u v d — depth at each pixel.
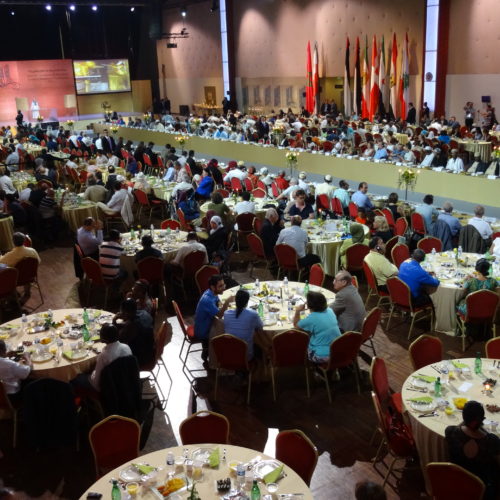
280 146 18.70
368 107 24.75
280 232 9.73
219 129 21.92
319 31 27.05
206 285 8.70
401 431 5.17
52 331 6.93
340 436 6.00
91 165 18.00
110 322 7.04
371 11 24.36
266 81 30.88
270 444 5.92
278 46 29.53
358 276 10.38
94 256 10.11
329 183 13.62
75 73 34.69
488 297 7.30
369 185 15.29
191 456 4.54
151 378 7.23
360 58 25.30
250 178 15.13
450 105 22.59
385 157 15.78
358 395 6.75
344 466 5.52
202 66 35.00
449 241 9.99
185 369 7.43
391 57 23.92
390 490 5.18
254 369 6.58
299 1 27.70
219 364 6.47
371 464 5.54
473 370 5.62
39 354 6.33
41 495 5.31
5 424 6.40
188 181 14.27
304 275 10.27
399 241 9.93
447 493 4.20
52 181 16.36
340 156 16.05
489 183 12.45
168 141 23.44
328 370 6.75
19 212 12.75
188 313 9.08
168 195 14.38
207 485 4.21
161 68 38.97
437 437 4.70
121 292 9.84
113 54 36.06
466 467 4.30
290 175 17.67
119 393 5.73
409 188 14.20
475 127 19.36
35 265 9.43
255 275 10.55
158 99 37.75
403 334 8.16
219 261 9.70
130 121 27.50
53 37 33.66
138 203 15.23
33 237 13.41
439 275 8.27
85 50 34.91
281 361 6.44
